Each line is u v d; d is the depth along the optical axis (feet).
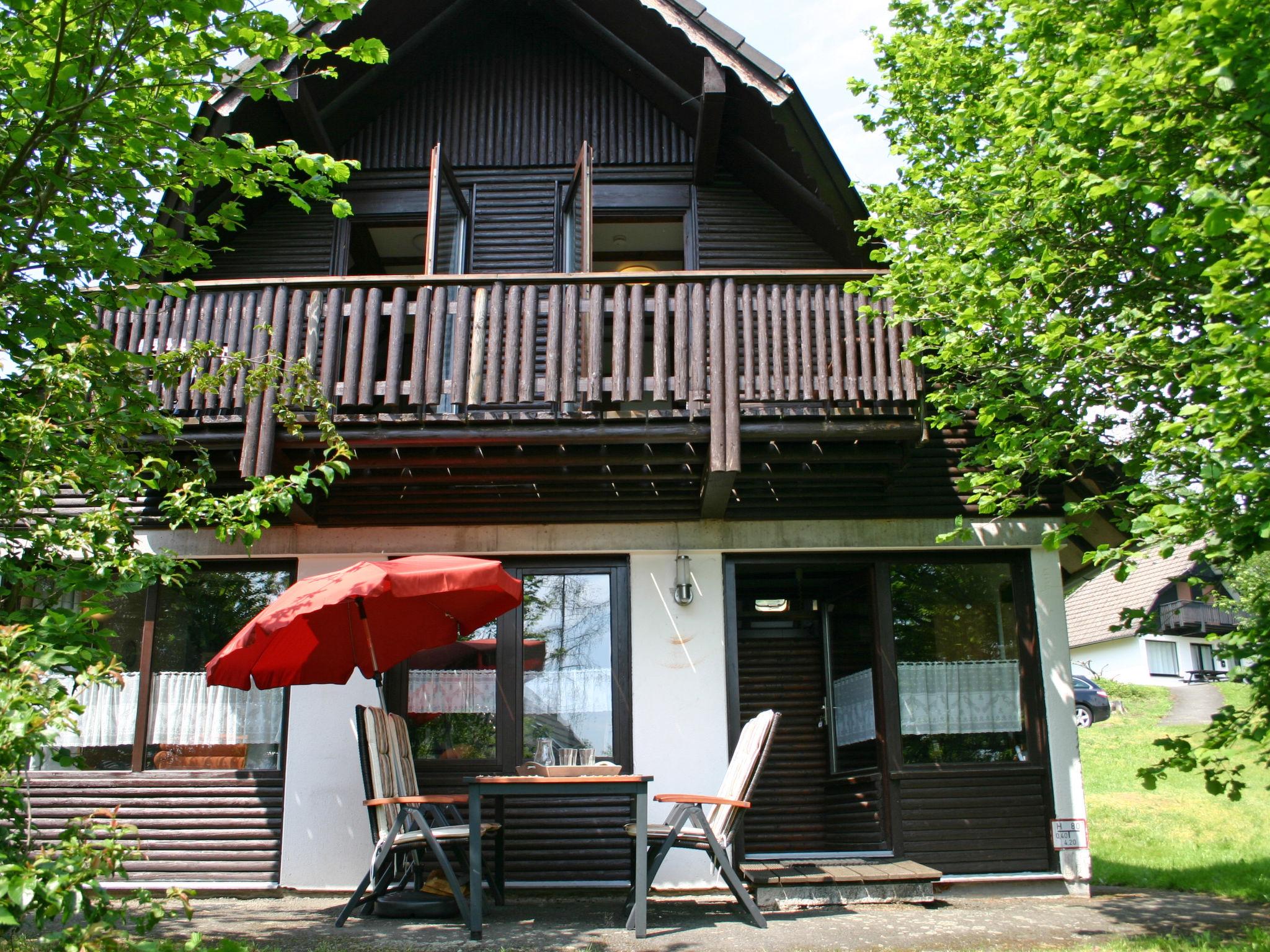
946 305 22.40
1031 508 27.48
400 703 26.61
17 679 12.87
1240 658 20.02
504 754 26.30
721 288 25.50
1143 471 20.94
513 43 33.68
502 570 21.02
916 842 25.85
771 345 25.35
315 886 25.43
